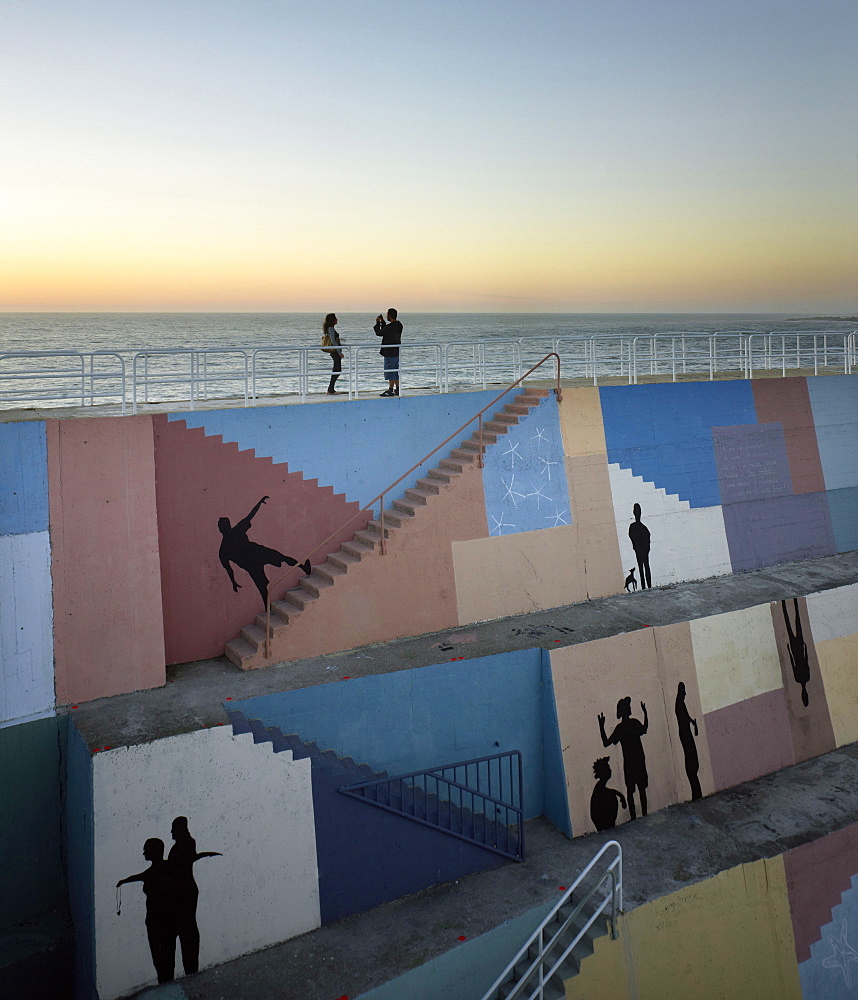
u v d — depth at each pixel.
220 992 9.88
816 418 21.69
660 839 13.22
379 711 13.05
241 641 14.34
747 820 13.80
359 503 15.90
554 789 13.81
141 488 13.04
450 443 17.08
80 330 112.06
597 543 17.67
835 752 16.44
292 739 12.16
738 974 11.93
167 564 13.81
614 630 15.35
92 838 9.87
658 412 19.02
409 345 17.08
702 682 15.21
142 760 10.12
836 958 12.95
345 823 11.27
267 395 18.48
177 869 10.22
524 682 14.09
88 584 12.38
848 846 13.45
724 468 19.88
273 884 10.76
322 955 10.48
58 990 11.39
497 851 12.45
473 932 10.80
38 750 11.70
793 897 12.74
